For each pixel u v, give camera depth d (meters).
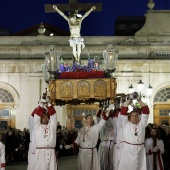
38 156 10.02
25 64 29.05
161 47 29.39
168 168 15.38
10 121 29.05
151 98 28.88
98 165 11.77
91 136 11.72
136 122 10.23
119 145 10.91
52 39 30.05
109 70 11.56
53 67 11.45
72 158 24.58
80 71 11.70
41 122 10.21
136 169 10.03
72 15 14.09
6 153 20.75
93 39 29.91
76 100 12.05
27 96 29.08
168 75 29.12
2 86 29.12
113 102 11.48
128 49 29.52
